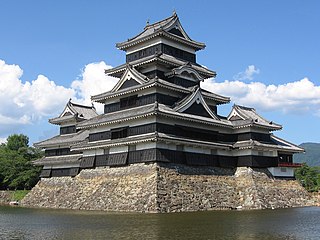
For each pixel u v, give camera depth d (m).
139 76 51.75
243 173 54.00
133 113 48.97
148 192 43.22
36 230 28.23
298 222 32.31
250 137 55.56
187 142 47.97
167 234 24.91
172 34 56.41
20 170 84.31
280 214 40.44
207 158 52.03
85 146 53.97
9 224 32.56
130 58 59.72
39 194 64.06
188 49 59.81
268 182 54.66
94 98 56.31
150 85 48.53
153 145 45.56
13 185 80.69
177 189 45.25
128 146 48.88
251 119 56.06
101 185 50.41
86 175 54.47
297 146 62.03
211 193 49.22
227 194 51.28
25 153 95.00
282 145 59.81
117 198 46.47
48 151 68.75
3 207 59.25
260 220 33.78
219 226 29.14
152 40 56.84
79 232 26.42
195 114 51.84
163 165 45.69
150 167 45.19
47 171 65.56
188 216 37.09
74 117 67.81
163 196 43.03
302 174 104.25
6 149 107.56
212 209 47.59
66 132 70.50
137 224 30.42
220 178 52.38
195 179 48.66
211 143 51.38
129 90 51.34
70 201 54.50
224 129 56.75
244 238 23.45
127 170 48.06
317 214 40.59
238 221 32.78
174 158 47.38
